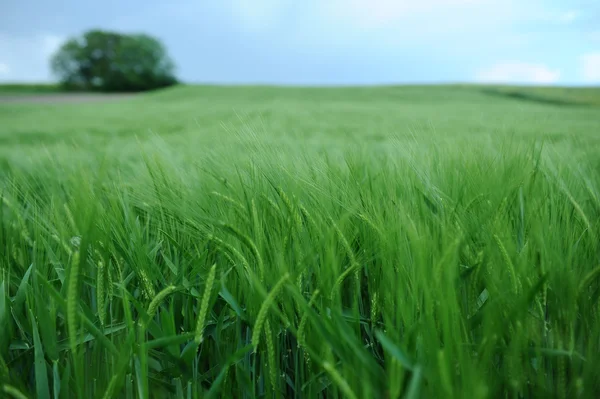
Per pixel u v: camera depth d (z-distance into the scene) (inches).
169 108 805.9
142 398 25.8
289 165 39.4
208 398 25.8
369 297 33.4
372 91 1236.5
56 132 362.0
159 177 38.8
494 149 50.7
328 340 23.4
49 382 31.8
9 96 1444.4
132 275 32.9
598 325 25.9
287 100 1015.6
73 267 23.7
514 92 1096.2
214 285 30.9
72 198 35.2
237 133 38.9
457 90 1232.8
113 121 510.3
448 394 20.2
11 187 45.0
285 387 31.2
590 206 40.1
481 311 25.0
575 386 24.1
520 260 27.7
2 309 30.0
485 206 35.9
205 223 34.5
